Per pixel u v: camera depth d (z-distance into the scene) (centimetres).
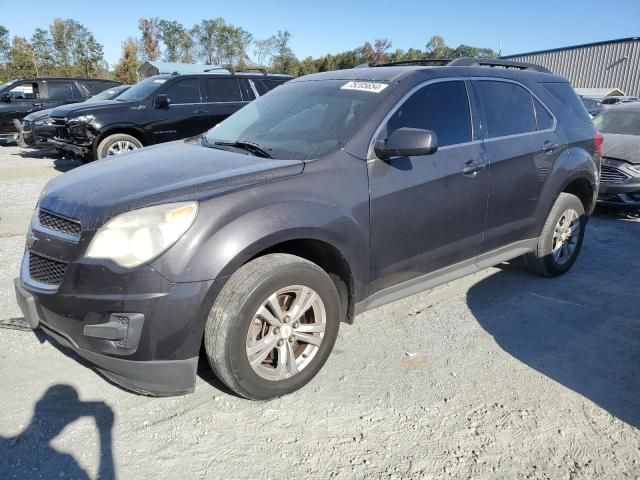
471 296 435
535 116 428
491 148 379
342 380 306
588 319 395
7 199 761
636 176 681
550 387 304
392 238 321
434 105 354
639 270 505
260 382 272
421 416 275
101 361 250
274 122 362
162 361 248
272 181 276
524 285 460
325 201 286
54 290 255
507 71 423
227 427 264
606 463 243
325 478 231
